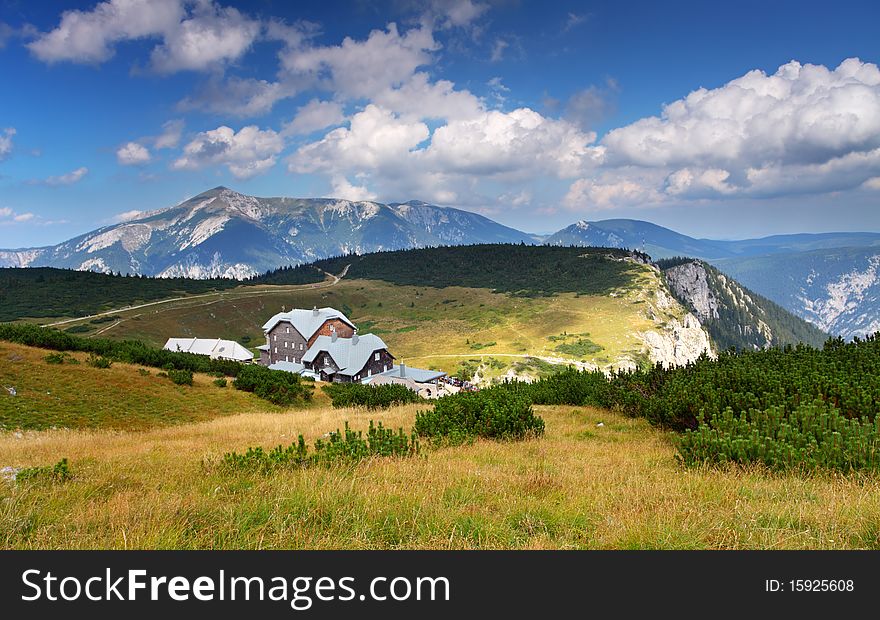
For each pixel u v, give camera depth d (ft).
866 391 38.22
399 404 110.22
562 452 41.60
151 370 137.90
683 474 30.91
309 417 87.45
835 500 23.45
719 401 43.68
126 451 45.68
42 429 85.35
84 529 21.49
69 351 136.05
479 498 26.21
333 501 24.59
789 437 33.04
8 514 22.40
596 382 85.56
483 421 50.96
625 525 21.45
